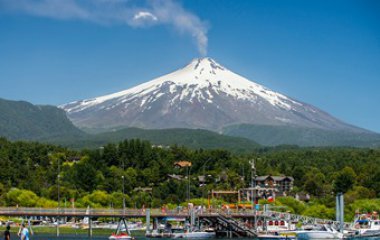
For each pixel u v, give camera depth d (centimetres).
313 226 17812
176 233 17325
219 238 17138
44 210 17100
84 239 16875
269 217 18162
